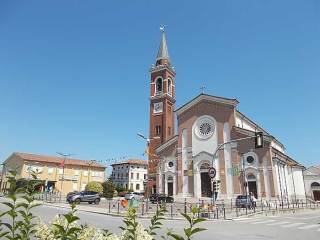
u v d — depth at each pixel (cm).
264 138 4788
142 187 10856
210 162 5091
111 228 1820
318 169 7600
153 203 4700
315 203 5681
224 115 5209
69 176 8081
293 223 2430
